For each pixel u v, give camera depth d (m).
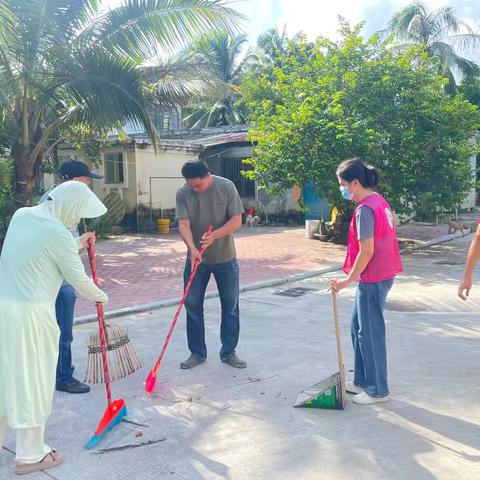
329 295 8.33
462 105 12.86
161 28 10.38
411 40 24.08
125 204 18.05
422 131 12.66
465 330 6.18
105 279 9.94
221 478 3.14
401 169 12.64
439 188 12.95
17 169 11.27
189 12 10.23
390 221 4.02
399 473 3.13
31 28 9.74
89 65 10.10
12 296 3.10
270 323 6.61
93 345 4.71
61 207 3.28
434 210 13.53
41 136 11.58
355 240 4.04
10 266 3.12
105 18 10.42
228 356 5.08
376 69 12.84
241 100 15.52
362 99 12.38
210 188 4.82
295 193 16.47
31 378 3.12
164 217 18.81
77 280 3.25
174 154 18.97
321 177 12.30
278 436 3.64
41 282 3.13
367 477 3.10
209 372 4.91
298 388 4.49
